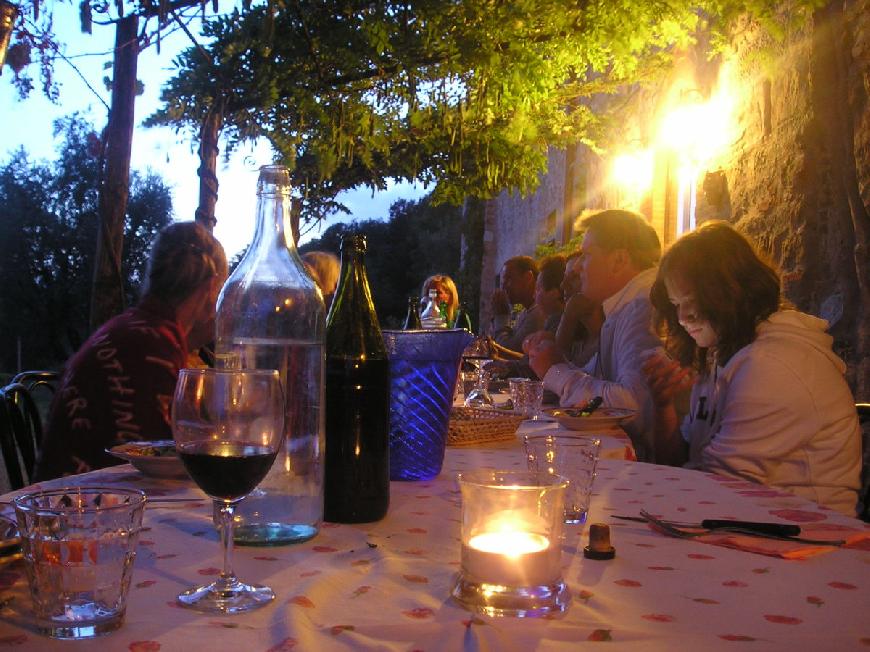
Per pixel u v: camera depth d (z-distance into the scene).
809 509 1.44
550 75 5.02
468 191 6.71
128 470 1.73
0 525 1.03
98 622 0.82
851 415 2.21
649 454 2.96
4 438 2.41
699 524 1.31
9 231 14.00
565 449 1.32
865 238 4.14
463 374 3.78
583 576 1.04
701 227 2.47
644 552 1.16
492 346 5.75
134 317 2.34
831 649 0.80
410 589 0.97
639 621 0.88
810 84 4.72
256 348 1.21
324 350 1.26
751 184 5.64
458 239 34.00
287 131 4.70
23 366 14.46
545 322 6.13
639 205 8.41
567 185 12.68
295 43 4.40
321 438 1.21
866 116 4.18
